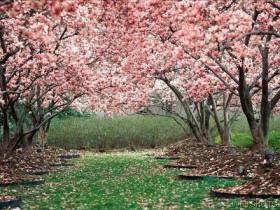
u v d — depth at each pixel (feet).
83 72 76.54
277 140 99.60
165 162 89.40
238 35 38.65
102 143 138.92
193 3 37.91
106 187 56.75
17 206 44.06
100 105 106.93
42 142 119.75
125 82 89.61
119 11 60.34
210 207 40.78
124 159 101.35
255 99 109.70
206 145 100.94
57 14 31.76
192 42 36.83
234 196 45.70
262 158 62.34
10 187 57.00
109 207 42.93
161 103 125.18
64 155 107.55
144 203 44.45
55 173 73.00
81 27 61.26
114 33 71.15
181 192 50.62
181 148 104.99
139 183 59.67
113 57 80.53
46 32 38.88
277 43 64.54
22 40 64.44
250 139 107.14
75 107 120.67
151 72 86.28
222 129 100.48
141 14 58.75
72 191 53.67
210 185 54.90
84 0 46.80
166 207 41.96
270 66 69.21
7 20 57.77
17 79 77.66
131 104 110.73
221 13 43.45
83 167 83.25
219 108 127.13
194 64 84.17
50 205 44.47
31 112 96.99
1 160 75.77
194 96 92.99
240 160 64.85
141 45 64.64
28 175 67.41
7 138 79.20
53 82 78.74
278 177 48.37
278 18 61.67
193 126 109.09
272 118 130.52
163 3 52.47
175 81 106.22
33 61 66.13
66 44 76.84
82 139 138.92
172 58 73.10
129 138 139.85
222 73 81.61
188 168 75.82
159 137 139.64
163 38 72.95
